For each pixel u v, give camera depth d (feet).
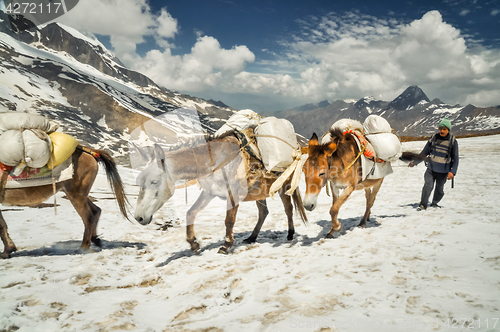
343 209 26.27
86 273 12.36
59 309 9.34
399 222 19.42
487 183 35.50
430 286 9.52
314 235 18.08
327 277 10.93
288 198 17.37
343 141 17.12
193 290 10.84
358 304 8.68
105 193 33.86
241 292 10.37
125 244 17.69
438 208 23.58
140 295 10.96
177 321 8.69
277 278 11.30
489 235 14.85
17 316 8.62
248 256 14.34
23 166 13.48
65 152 14.48
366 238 16.15
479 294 8.70
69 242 17.60
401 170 56.24
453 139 23.00
